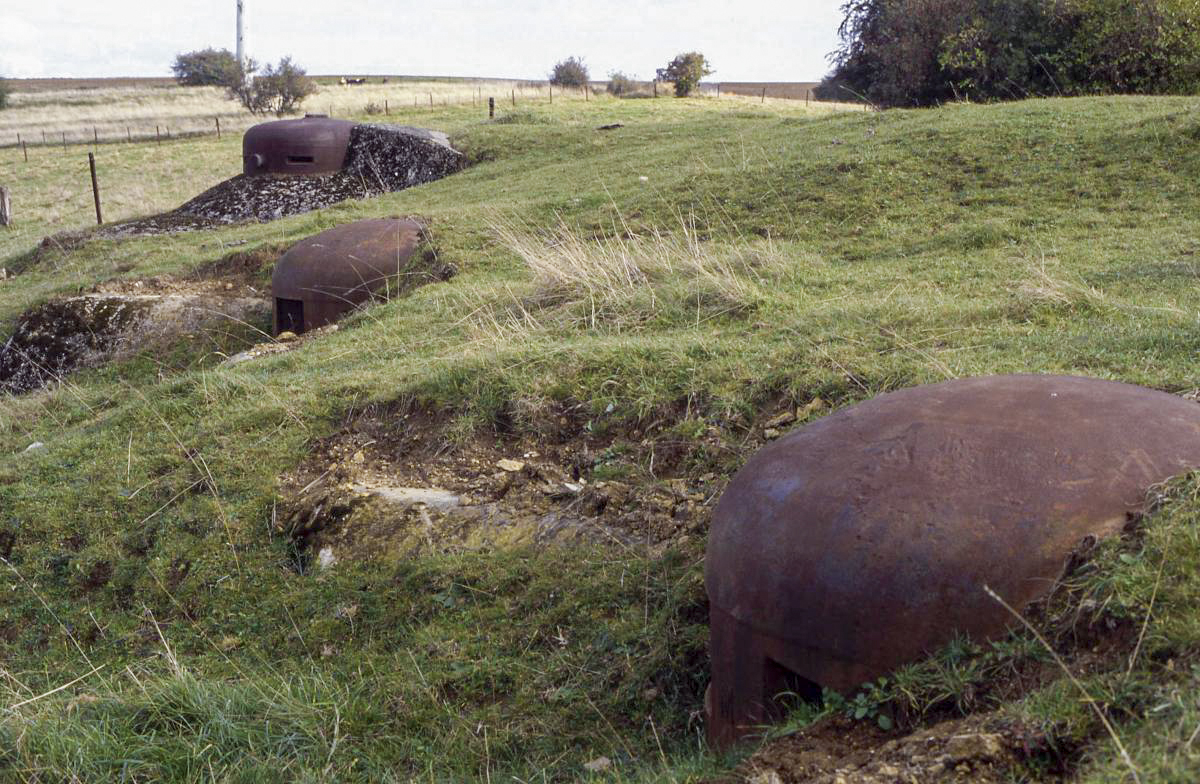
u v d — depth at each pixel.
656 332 7.84
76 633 5.87
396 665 4.93
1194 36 18.11
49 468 7.33
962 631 3.09
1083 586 2.95
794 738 3.18
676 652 4.52
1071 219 10.00
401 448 6.78
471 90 46.72
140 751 4.15
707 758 3.58
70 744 4.15
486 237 12.20
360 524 5.95
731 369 6.54
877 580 3.16
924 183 11.70
